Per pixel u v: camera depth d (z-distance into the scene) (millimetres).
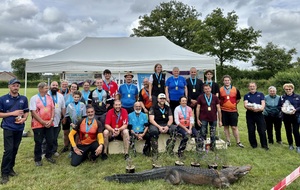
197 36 28984
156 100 6070
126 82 6715
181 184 4102
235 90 6449
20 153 5930
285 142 7000
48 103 5086
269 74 31453
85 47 9391
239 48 27516
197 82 6832
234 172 4164
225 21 26969
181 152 5500
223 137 7523
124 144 5574
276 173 4691
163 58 8078
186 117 5777
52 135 5242
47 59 8109
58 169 4895
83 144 5246
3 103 4301
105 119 5812
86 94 6668
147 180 4238
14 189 3990
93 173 4688
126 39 10453
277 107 6543
